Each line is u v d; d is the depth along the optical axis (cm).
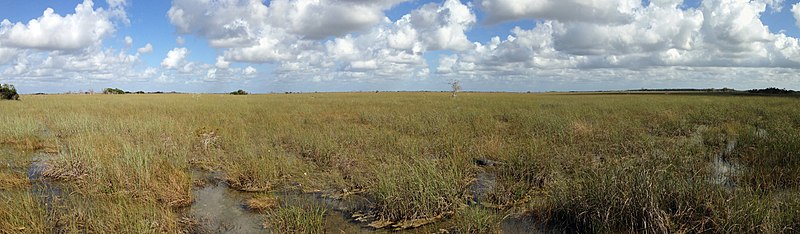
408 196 649
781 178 748
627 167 640
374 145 1173
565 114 1955
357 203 715
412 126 1535
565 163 920
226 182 856
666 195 571
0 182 799
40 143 1276
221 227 616
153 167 844
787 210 518
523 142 1144
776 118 1655
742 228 497
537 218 632
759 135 1190
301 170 899
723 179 779
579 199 594
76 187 756
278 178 861
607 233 548
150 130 1375
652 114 1928
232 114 2114
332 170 898
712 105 2495
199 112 2252
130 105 2872
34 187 798
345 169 905
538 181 808
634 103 2853
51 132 1495
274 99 4175
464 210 627
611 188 578
